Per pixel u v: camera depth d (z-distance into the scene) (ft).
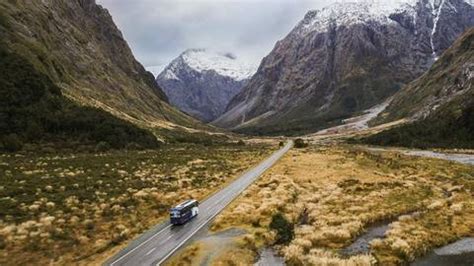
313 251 133.08
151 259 132.46
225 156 425.28
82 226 162.91
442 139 537.65
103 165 302.45
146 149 446.60
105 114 483.51
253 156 432.66
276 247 140.05
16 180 229.66
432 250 139.13
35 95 426.10
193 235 155.43
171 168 314.96
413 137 592.60
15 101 399.65
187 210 176.14
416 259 130.62
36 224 158.71
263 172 310.86
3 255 133.90
